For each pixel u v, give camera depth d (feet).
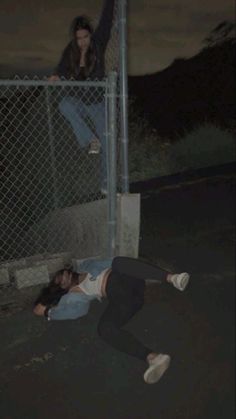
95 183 19.54
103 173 17.67
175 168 33.27
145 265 12.24
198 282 17.54
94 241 17.52
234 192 27.61
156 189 28.48
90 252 17.74
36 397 12.03
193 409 12.21
